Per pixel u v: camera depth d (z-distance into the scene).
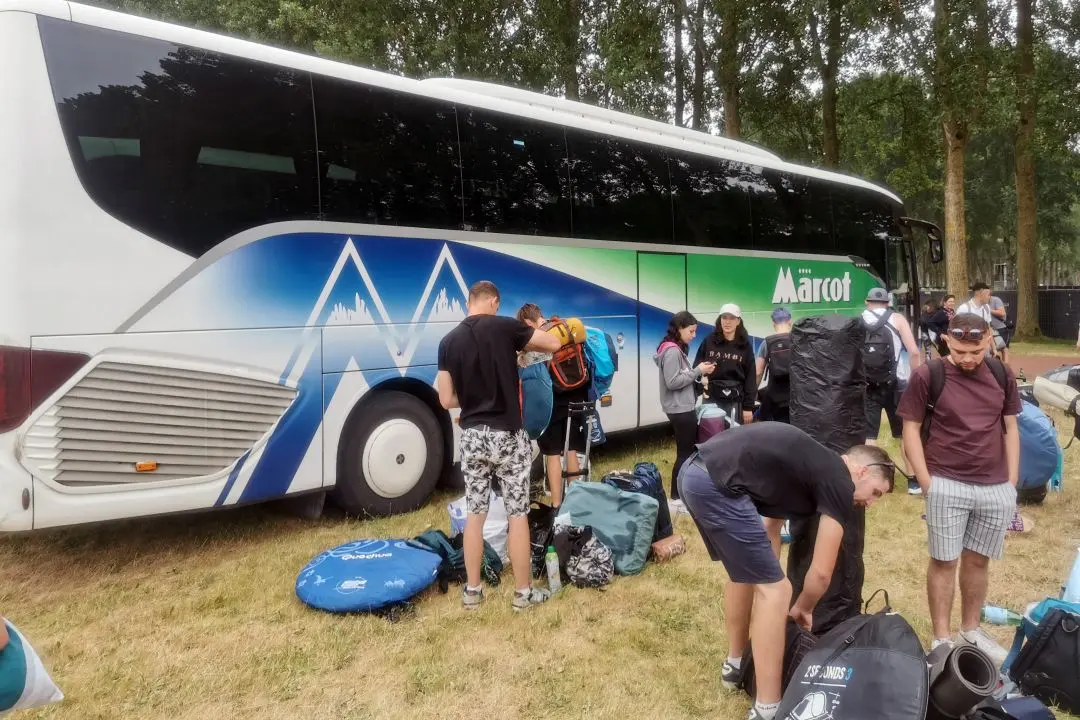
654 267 8.47
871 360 6.73
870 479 3.40
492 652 4.13
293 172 5.59
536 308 5.86
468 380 4.50
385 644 4.21
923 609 4.70
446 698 3.68
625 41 19.36
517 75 20.72
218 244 5.18
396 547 4.94
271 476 5.51
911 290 12.51
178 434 5.04
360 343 5.95
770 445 3.20
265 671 3.90
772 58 21.94
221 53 5.27
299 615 4.55
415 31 18.73
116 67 4.81
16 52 4.47
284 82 5.57
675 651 4.15
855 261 11.41
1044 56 22.67
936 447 3.87
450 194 6.55
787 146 27.31
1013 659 3.71
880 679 2.80
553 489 6.00
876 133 24.94
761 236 9.88
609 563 5.02
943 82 19.14
